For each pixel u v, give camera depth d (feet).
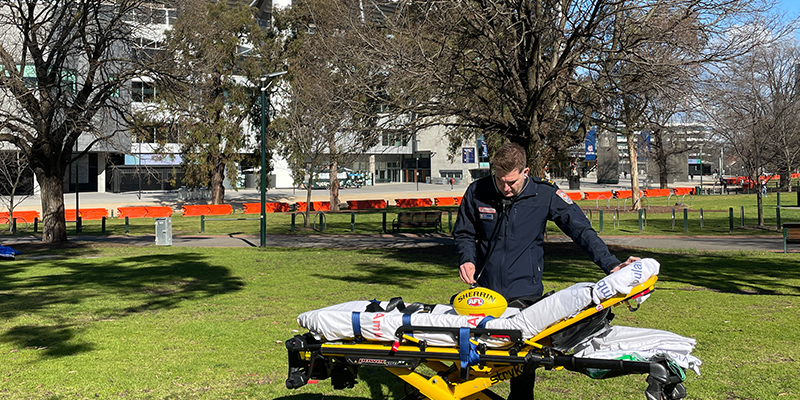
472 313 11.04
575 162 121.80
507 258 12.76
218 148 140.56
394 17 53.36
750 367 19.86
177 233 92.99
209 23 130.31
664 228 87.56
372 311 11.57
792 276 42.01
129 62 77.92
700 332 24.88
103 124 82.94
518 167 12.31
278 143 138.62
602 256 11.69
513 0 49.96
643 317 28.07
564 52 50.72
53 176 77.92
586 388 18.19
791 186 211.20
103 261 57.98
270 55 136.77
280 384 19.02
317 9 87.97
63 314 31.68
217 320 29.55
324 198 192.54
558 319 10.21
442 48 50.70
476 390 10.99
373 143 56.29
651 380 9.31
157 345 24.49
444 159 288.92
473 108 61.46
